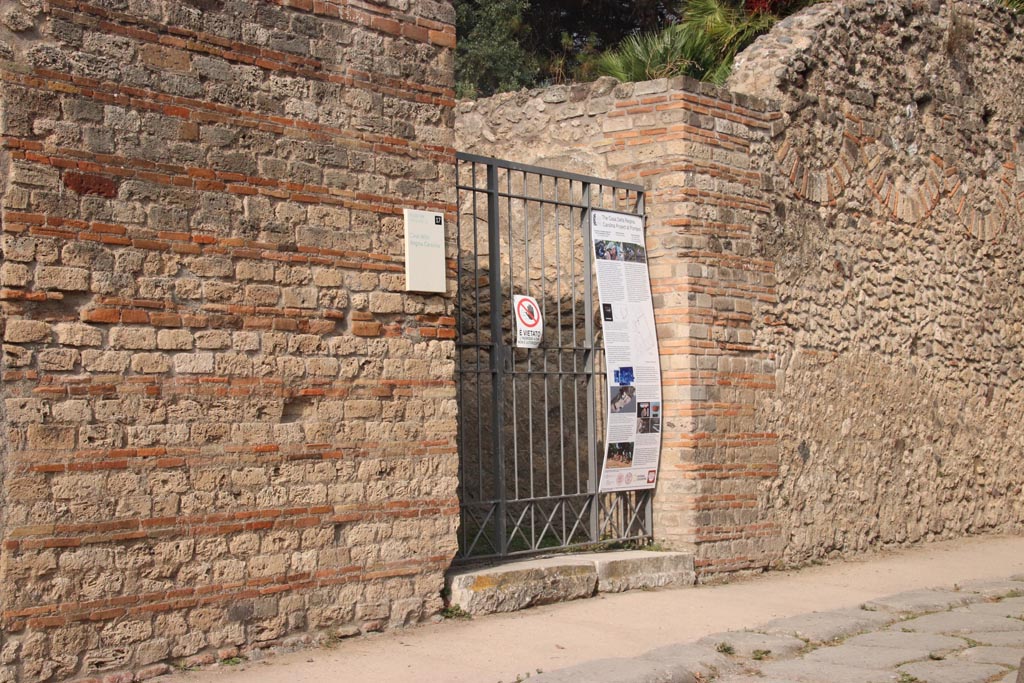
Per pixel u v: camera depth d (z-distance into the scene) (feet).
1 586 18.06
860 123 38.60
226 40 21.62
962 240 43.21
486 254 37.32
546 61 73.61
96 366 19.43
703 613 26.99
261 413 21.74
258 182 21.97
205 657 20.57
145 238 20.20
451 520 24.91
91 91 19.61
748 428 33.35
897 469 39.34
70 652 18.78
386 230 24.20
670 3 73.67
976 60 44.14
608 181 31.50
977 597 29.94
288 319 22.26
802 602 28.94
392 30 24.56
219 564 20.88
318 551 22.44
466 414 35.01
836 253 37.27
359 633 23.04
